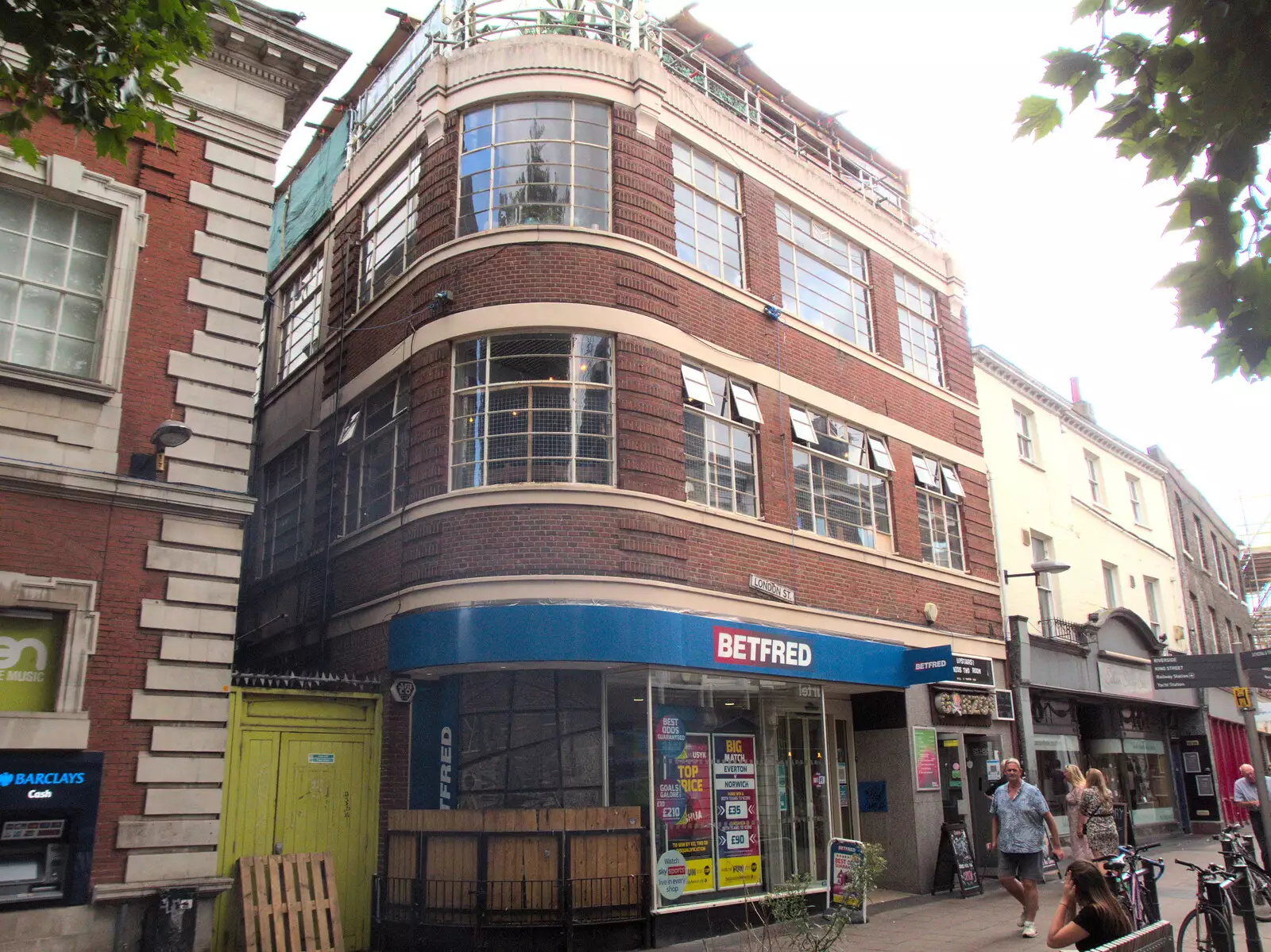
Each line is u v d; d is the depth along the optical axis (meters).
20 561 8.99
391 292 14.05
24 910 8.43
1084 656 20.34
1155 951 5.90
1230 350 4.63
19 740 8.60
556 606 11.05
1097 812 10.23
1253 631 37.16
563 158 13.13
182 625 9.74
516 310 12.24
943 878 14.43
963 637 16.92
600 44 13.64
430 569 11.79
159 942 8.89
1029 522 20.36
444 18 14.47
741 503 13.51
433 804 11.88
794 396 14.82
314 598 14.52
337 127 17.61
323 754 11.46
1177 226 4.52
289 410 17.17
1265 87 4.25
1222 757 26.38
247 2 11.06
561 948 10.18
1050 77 4.62
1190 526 30.17
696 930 11.20
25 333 9.66
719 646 12.04
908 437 17.08
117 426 9.78
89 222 10.26
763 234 15.18
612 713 11.63
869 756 15.55
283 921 10.00
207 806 9.55
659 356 12.67
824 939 8.89
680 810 11.46
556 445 12.00
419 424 12.60
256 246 11.09
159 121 7.04
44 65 6.50
